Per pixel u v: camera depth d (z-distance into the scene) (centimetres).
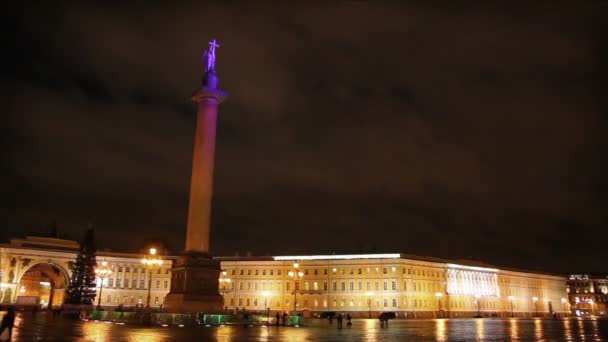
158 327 4631
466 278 13950
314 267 12556
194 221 5662
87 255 11256
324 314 10056
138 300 12775
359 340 3656
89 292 11094
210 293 5572
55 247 12838
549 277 17825
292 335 4069
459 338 3984
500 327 6197
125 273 12794
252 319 5503
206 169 5791
